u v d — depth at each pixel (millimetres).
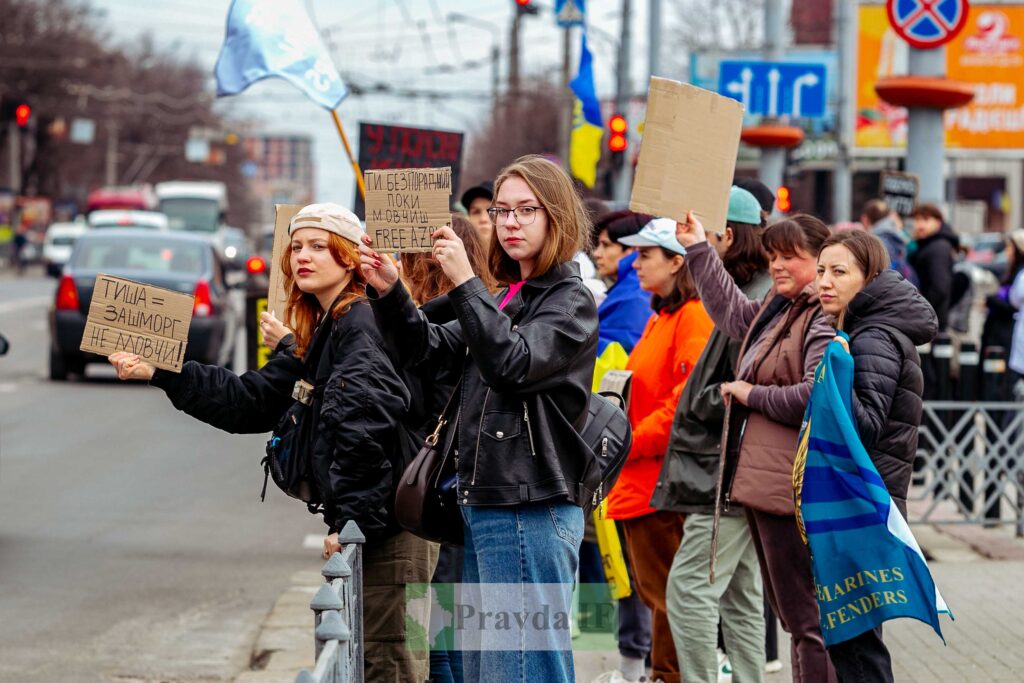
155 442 34625
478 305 9742
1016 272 29156
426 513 10844
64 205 193750
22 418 38500
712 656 14273
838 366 12016
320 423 11781
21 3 157750
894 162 77312
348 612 10008
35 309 84438
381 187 10195
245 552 23219
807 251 13406
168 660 17156
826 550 11906
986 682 16156
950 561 22734
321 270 11938
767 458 13242
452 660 12086
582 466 10273
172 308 11711
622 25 69000
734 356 14531
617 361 16672
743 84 47125
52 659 17016
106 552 22828
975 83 65250
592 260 22234
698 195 13977
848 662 12180
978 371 25547
